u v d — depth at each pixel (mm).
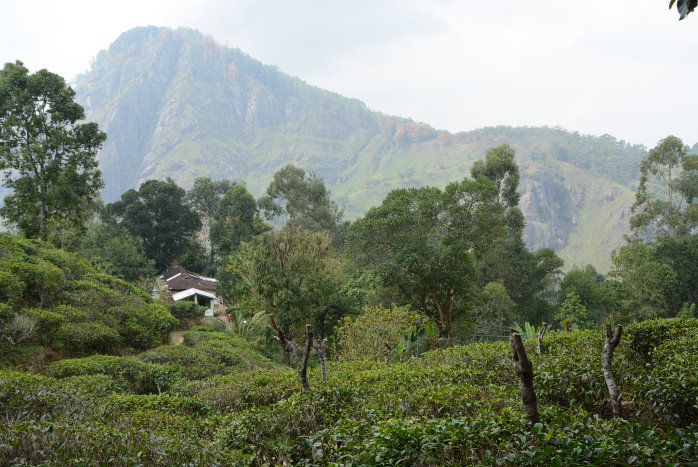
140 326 19641
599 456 3582
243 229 52656
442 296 27234
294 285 25516
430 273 25453
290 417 5797
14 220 30672
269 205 66750
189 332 23750
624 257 40312
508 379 7621
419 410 5328
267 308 25969
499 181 47750
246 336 27531
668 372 5992
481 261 40844
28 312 15062
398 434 4188
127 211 56688
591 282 47000
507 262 45688
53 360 14594
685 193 51125
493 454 3969
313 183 67688
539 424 3936
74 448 4441
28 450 4395
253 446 5348
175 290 45781
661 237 50594
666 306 38688
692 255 40156
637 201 52125
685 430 4457
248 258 31297
